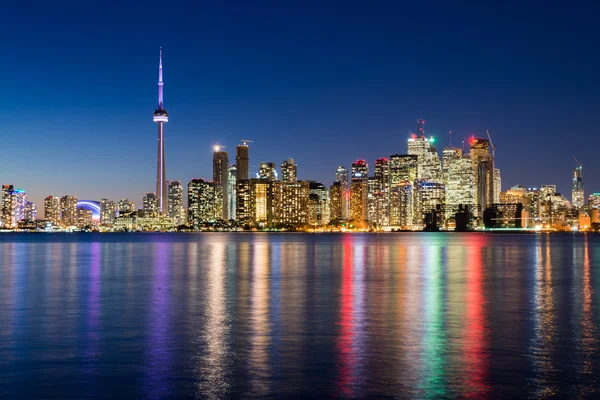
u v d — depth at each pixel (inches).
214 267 3545.8
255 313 1584.6
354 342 1195.3
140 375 950.4
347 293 2081.7
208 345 1167.6
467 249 6968.5
